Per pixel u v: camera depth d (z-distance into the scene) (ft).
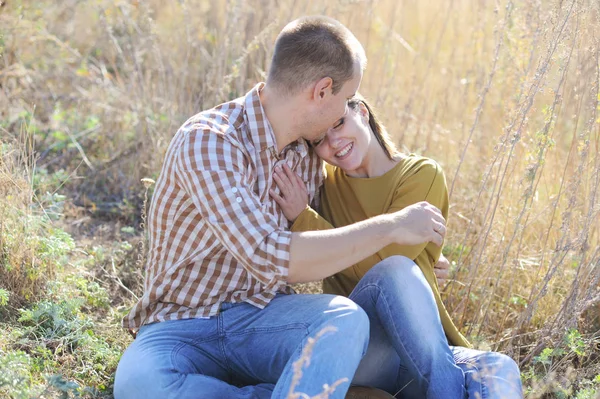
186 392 7.70
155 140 14.51
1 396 7.93
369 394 8.64
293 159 9.04
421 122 14.90
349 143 9.09
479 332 10.66
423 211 8.24
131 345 8.30
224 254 8.34
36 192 13.21
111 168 14.80
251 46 14.19
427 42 17.63
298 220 8.82
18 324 9.88
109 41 18.40
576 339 9.93
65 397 8.23
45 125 15.71
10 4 17.40
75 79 17.80
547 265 11.57
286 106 8.43
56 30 19.67
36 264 10.59
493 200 12.24
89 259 11.91
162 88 15.75
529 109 10.45
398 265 8.44
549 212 12.05
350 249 7.84
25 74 16.80
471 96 15.34
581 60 11.51
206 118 8.35
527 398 9.21
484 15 15.07
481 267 11.79
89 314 10.73
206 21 17.88
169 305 8.47
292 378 7.34
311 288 11.77
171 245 8.43
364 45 15.88
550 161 12.67
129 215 13.88
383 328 8.63
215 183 7.87
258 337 8.24
